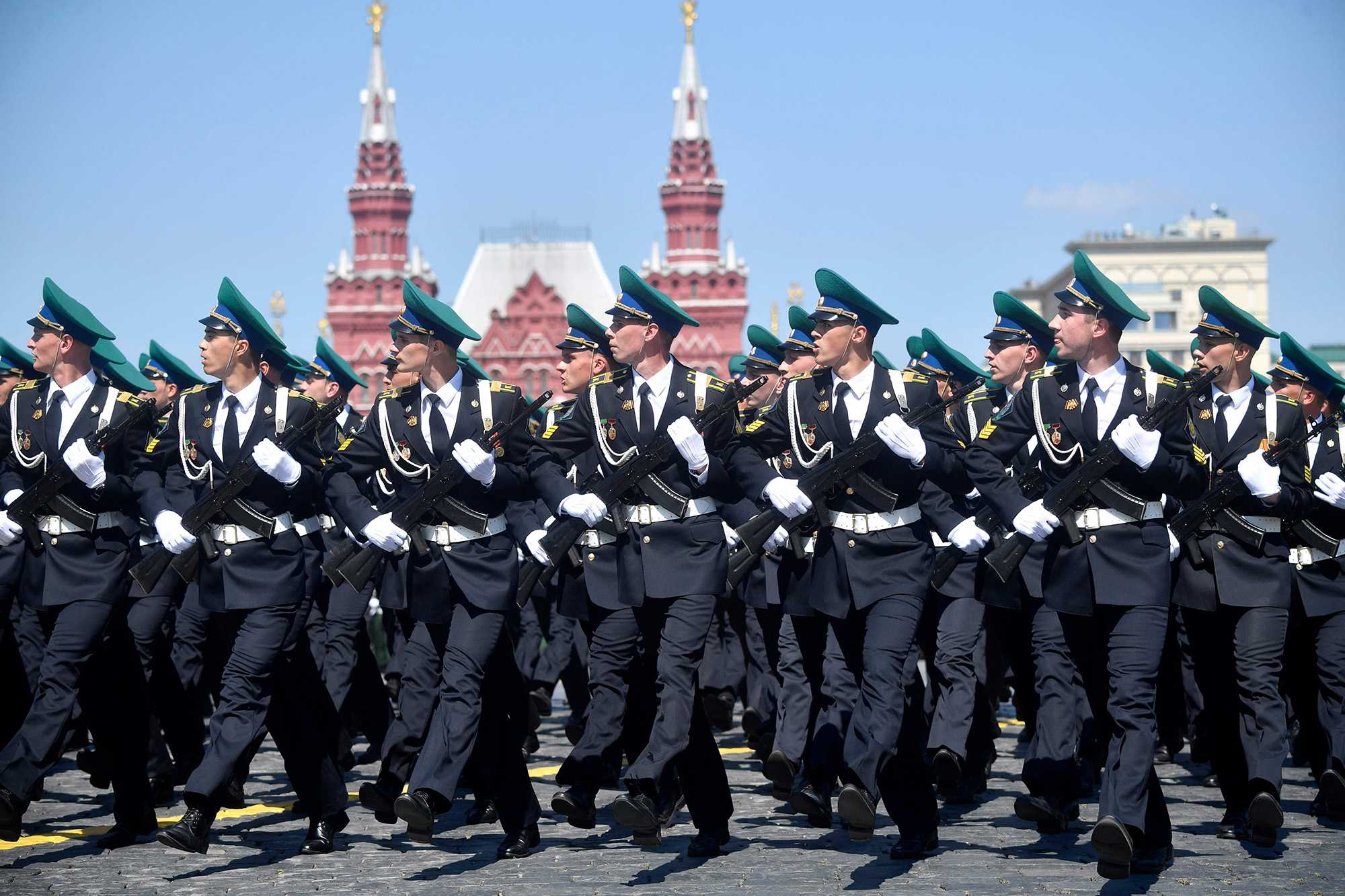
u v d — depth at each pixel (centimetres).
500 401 1714
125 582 1822
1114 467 1596
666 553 1672
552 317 19012
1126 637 1585
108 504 1797
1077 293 1627
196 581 1947
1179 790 2259
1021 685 2089
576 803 1739
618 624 1744
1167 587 1589
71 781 2398
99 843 1848
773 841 1864
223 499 1733
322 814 1803
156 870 1717
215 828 1991
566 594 1805
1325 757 1955
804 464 1664
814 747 1734
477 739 1766
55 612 1822
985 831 1908
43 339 1814
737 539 2106
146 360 2664
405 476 1731
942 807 2105
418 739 1778
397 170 19150
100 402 1808
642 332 1686
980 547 1667
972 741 2139
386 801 1789
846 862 1723
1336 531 1869
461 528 1708
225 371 1762
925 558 1630
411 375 2216
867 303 1634
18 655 2064
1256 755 1712
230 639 1791
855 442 1627
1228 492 1739
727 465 1688
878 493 1614
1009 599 1912
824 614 1653
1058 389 1648
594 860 1753
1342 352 13038
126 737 1838
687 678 1641
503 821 1773
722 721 2961
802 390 1666
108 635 1822
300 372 2600
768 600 2097
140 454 1819
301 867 1731
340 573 1777
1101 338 1623
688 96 18712
